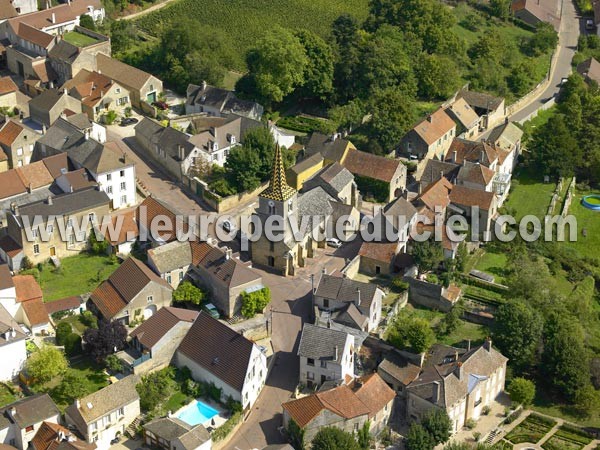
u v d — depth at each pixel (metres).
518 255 179.88
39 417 127.81
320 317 154.38
